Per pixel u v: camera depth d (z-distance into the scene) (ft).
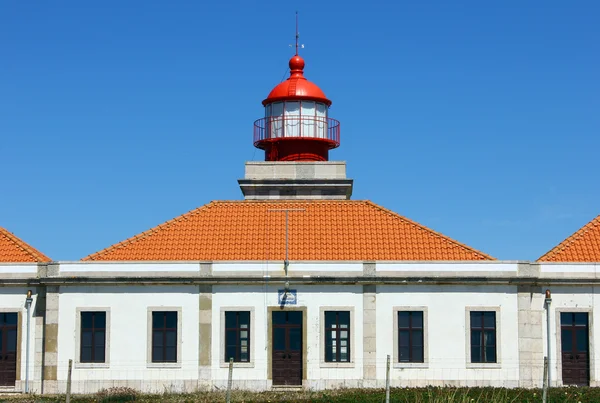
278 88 185.88
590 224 166.71
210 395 143.64
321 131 184.85
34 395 150.71
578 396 136.46
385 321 153.99
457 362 153.28
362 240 162.40
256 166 180.86
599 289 155.63
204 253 160.15
